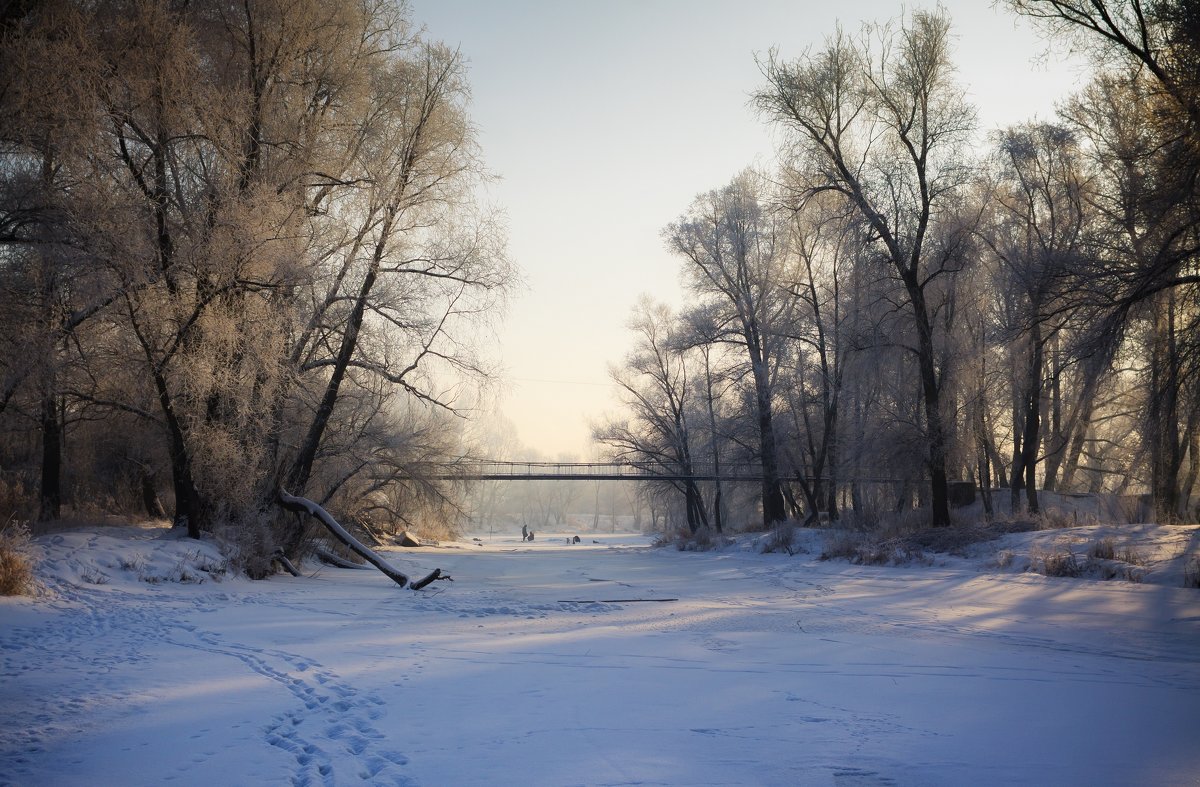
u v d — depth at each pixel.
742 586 21.89
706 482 55.72
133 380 19.91
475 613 15.73
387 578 23.53
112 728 6.66
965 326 32.72
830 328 38.88
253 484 20.83
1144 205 17.17
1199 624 13.16
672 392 50.25
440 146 22.72
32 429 25.38
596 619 14.91
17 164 15.85
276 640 11.46
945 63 28.06
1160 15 16.95
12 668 8.79
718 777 5.56
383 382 24.69
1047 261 19.53
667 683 8.85
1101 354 18.38
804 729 6.88
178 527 21.39
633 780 5.47
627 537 95.44
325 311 21.94
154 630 11.84
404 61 22.97
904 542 26.62
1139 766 5.86
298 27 20.77
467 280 22.97
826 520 41.38
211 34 20.56
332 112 22.06
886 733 6.77
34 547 15.93
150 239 18.11
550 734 6.65
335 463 26.05
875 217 28.22
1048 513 27.55
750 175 41.38
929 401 28.50
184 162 19.20
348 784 5.30
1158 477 25.72
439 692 8.27
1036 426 33.50
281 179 20.55
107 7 18.09
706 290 41.69
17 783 5.27
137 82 17.89
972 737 6.65
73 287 16.58
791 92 29.41
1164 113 17.23
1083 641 11.98
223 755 5.95
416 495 31.25
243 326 19.45
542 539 92.69
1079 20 18.53
